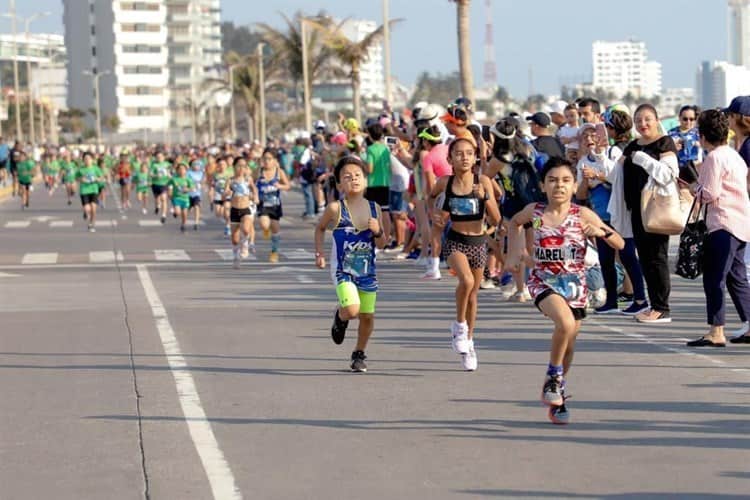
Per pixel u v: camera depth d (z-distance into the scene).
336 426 13.02
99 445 12.38
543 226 13.20
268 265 32.69
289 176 68.19
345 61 90.75
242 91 163.62
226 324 21.08
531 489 10.46
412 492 10.43
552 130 27.08
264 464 11.48
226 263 33.53
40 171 125.75
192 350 18.33
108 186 98.62
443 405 14.01
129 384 15.69
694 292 24.22
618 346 17.88
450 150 15.99
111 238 43.66
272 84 165.75
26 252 38.19
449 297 24.12
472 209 15.82
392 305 23.03
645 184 19.89
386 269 29.98
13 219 56.53
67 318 22.34
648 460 11.35
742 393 14.35
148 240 42.50
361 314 16.09
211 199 56.41
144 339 19.53
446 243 16.17
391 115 39.41
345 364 16.83
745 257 21.09
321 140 49.09
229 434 12.75
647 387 14.80
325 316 21.83
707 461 11.27
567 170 13.08
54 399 14.80
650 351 17.41
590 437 12.31
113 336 19.94
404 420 13.27
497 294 24.31
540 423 13.00
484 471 11.09
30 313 23.22
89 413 13.93
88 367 17.02
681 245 17.58
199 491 10.59
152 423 13.36
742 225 17.36
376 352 17.75
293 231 45.69
